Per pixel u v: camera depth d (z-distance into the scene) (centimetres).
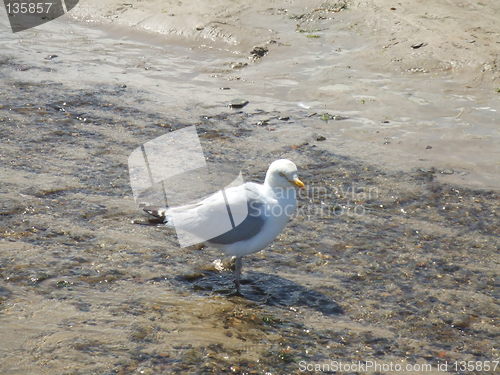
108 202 881
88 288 711
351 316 688
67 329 646
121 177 947
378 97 1175
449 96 1170
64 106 1170
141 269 749
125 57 1369
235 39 1381
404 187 941
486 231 848
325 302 709
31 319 658
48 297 693
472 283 745
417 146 1041
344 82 1223
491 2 1425
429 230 847
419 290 732
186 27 1433
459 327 675
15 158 989
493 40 1290
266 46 1347
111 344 629
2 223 822
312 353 632
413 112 1130
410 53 1280
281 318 679
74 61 1357
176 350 625
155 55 1370
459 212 887
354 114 1135
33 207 860
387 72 1246
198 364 609
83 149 1026
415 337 659
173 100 1195
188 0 1522
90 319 662
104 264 753
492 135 1062
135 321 662
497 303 711
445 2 1431
